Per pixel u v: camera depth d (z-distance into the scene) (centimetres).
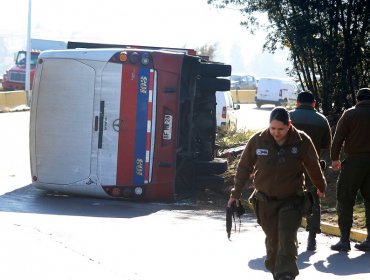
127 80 1733
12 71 6028
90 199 1775
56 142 1752
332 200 1647
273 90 6091
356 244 1218
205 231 1384
